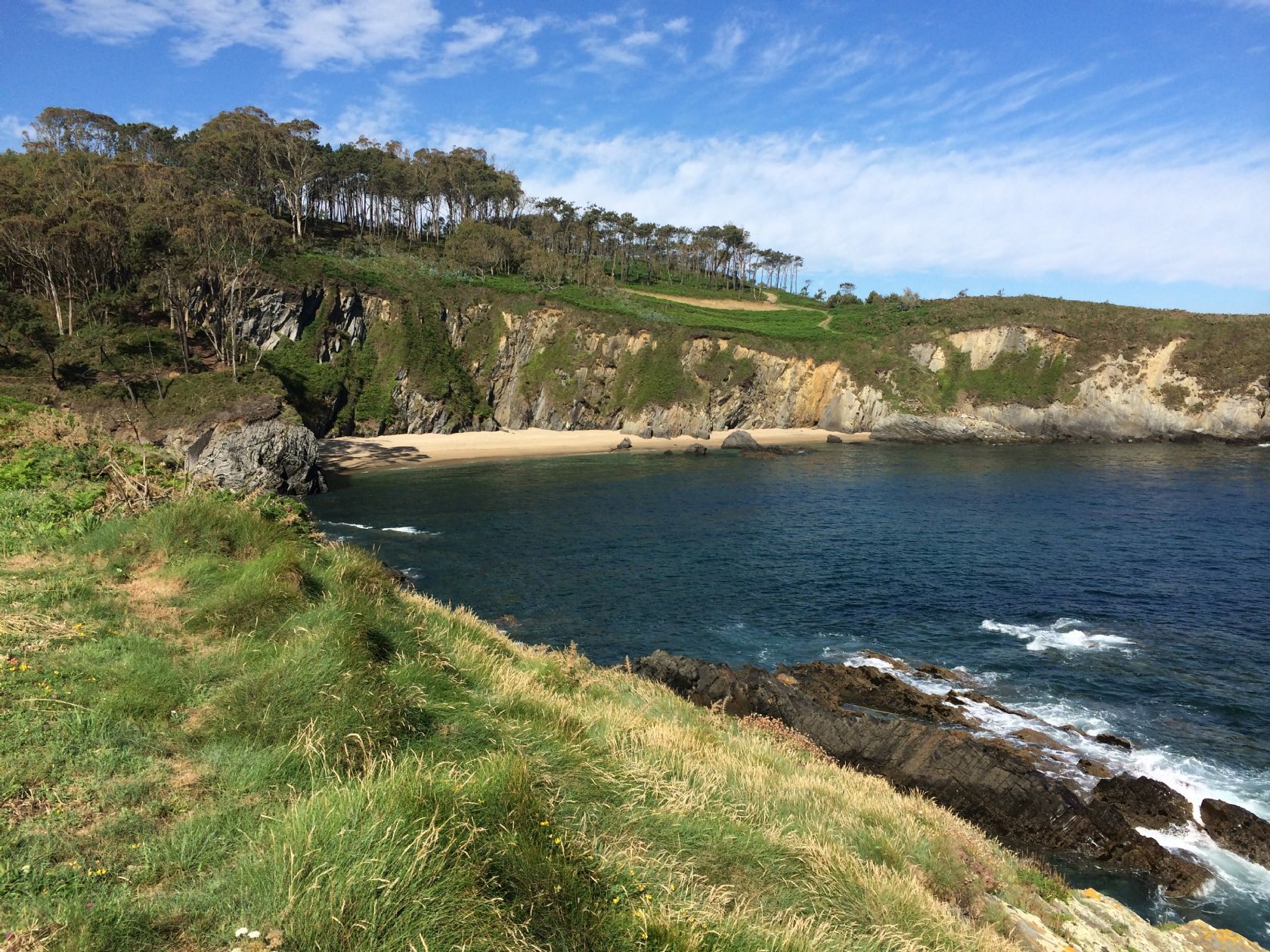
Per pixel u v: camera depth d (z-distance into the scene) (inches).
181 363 2425.0
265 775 222.1
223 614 330.6
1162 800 602.9
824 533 1615.4
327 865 169.0
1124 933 400.5
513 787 219.3
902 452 3142.2
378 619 383.2
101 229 2269.9
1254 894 521.7
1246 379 3213.6
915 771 629.0
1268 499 1925.4
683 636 1004.6
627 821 265.3
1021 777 598.5
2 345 2133.4
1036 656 930.7
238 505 473.7
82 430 624.1
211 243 2559.1
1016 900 381.1
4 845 167.6
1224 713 767.1
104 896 159.3
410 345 3289.9
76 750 213.0
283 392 2359.7
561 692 461.4
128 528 406.3
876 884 289.4
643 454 3078.2
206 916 157.5
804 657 938.7
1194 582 1230.3
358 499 2026.3
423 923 159.2
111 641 288.8
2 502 442.9
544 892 184.4
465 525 1686.8
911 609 1114.7
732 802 334.6
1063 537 1556.3
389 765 237.5
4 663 247.8
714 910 221.5
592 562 1371.8
